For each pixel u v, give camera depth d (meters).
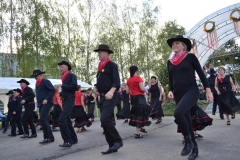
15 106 8.41
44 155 4.79
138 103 6.14
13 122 8.31
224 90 7.50
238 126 6.73
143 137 6.05
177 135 5.95
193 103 3.66
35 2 21.08
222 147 4.45
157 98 8.62
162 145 4.93
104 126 4.47
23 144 6.30
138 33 30.00
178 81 3.86
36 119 10.87
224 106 7.27
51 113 9.34
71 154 4.73
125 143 5.42
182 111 3.52
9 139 7.52
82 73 25.02
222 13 19.41
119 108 11.78
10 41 20.38
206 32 20.20
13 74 20.86
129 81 6.38
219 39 21.91
